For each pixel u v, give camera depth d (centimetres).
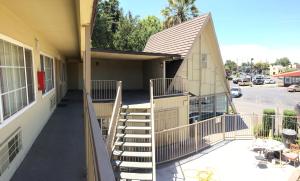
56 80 1246
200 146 1370
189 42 1700
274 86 5528
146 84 1938
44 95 830
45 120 845
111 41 3228
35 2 420
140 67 2009
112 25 3431
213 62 1936
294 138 1391
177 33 1959
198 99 1839
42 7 454
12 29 494
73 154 548
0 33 417
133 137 999
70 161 506
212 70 1936
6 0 404
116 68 1941
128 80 1986
